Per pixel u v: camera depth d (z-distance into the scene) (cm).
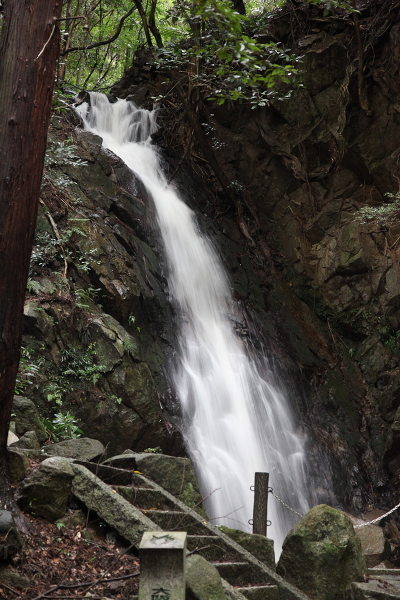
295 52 1531
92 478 513
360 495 1191
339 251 1495
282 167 1569
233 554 534
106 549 473
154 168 1465
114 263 1022
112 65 2373
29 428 700
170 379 1023
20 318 461
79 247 997
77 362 851
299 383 1312
